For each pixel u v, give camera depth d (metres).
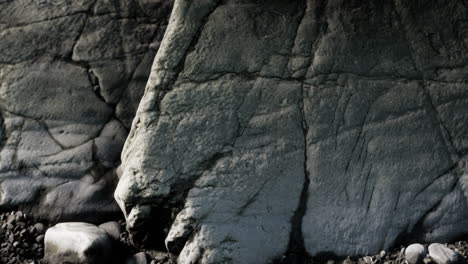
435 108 3.06
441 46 3.11
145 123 2.96
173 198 2.89
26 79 3.40
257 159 2.93
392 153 3.01
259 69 3.02
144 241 3.00
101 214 3.17
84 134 3.33
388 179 2.99
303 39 3.07
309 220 2.92
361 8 3.12
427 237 2.98
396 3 3.13
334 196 2.95
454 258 2.87
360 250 2.92
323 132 2.99
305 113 3.00
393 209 2.97
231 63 3.02
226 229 2.84
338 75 3.04
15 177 3.20
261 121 2.97
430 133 3.04
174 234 2.86
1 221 3.11
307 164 2.96
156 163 2.91
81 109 3.37
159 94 2.99
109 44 3.52
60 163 3.24
